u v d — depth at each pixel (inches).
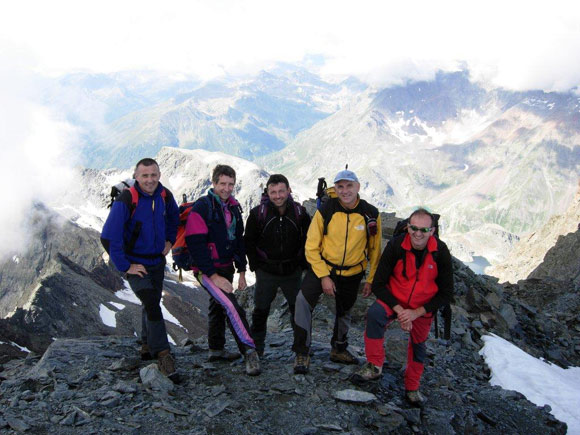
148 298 139.3
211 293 147.0
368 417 127.6
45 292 2277.3
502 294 310.3
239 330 146.5
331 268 145.0
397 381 155.2
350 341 211.8
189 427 115.2
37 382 134.6
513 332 274.4
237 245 154.9
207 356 168.6
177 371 149.0
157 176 138.1
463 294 281.7
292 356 167.9
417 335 139.1
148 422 115.5
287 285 157.2
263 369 153.6
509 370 198.2
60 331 2119.8
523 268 948.0
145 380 132.7
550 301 387.9
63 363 150.5
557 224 1000.2
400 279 135.3
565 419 164.4
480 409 152.6
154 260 141.9
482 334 236.1
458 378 180.4
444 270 134.0
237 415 122.3
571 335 305.3
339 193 139.4
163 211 141.7
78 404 120.6
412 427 130.2
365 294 152.7
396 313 137.9
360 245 144.0
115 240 134.0
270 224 149.3
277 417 123.6
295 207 151.9
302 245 154.3
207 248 145.5
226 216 148.9
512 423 151.6
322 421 123.0
